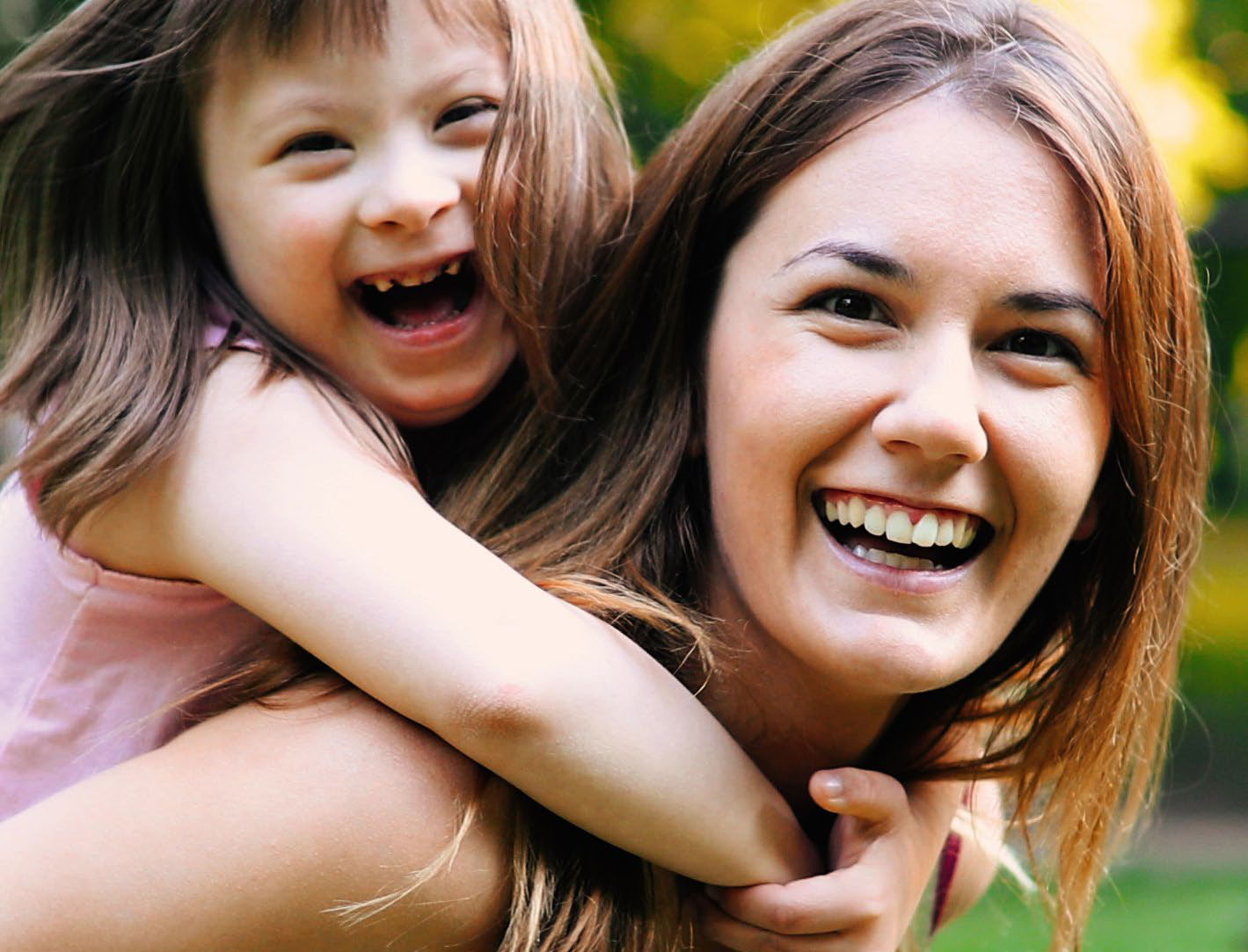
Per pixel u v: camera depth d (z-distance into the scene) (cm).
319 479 192
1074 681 218
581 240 230
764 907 190
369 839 176
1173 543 216
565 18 235
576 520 212
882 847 200
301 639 186
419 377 219
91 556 207
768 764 215
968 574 193
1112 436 206
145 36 214
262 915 174
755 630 206
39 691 209
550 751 177
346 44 207
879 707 212
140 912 171
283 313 216
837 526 197
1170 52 541
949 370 183
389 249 212
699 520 210
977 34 198
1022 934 534
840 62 198
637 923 190
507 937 181
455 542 190
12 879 172
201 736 186
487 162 212
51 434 197
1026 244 186
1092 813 222
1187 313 211
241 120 211
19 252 220
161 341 204
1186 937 590
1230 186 611
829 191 192
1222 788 903
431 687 177
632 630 204
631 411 214
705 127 211
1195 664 1258
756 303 196
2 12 514
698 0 567
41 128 215
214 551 191
